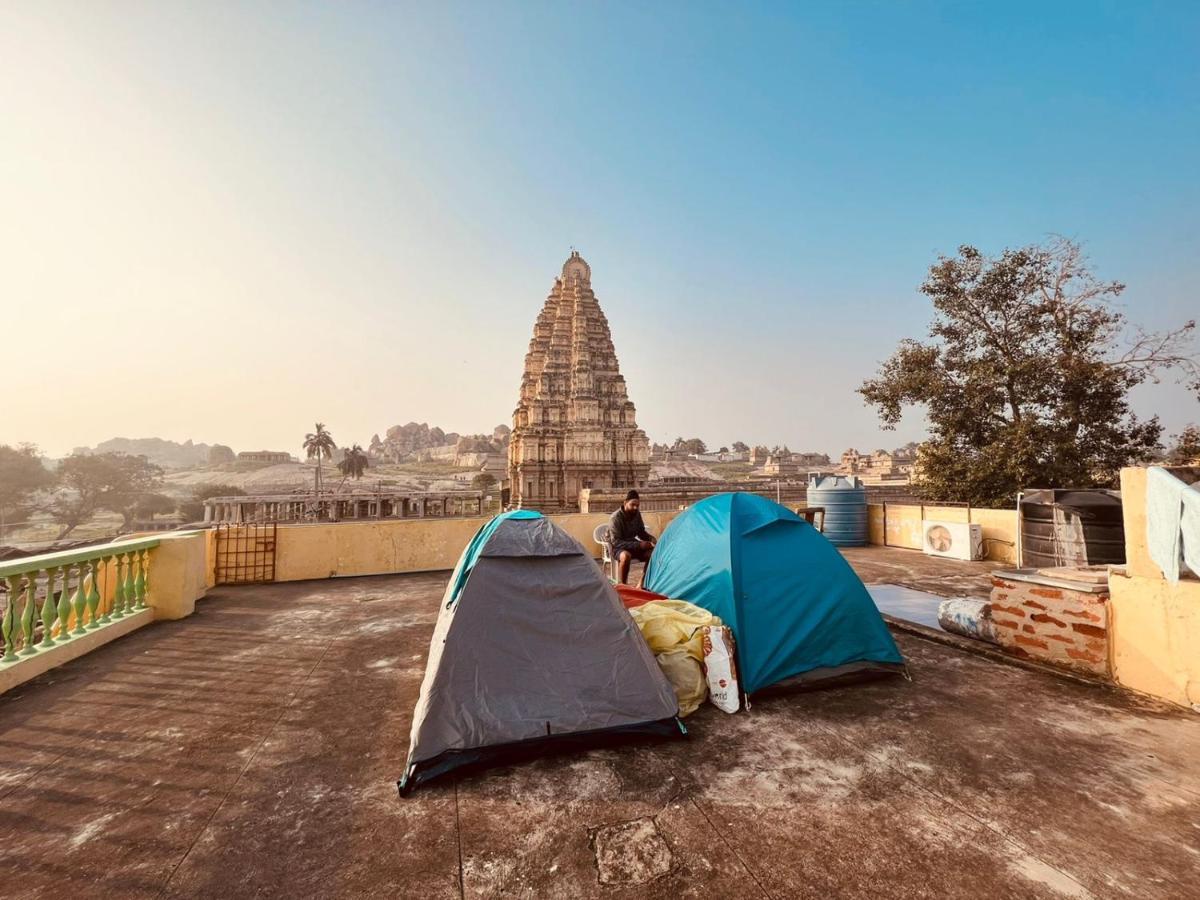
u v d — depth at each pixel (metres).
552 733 3.45
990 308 15.60
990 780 3.19
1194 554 3.90
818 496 14.43
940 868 2.44
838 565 5.06
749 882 2.37
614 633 3.92
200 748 3.65
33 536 77.19
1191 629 4.12
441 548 11.12
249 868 2.49
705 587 5.09
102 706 4.34
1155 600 4.34
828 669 4.69
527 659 3.68
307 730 3.93
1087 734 3.76
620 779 3.24
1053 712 4.13
